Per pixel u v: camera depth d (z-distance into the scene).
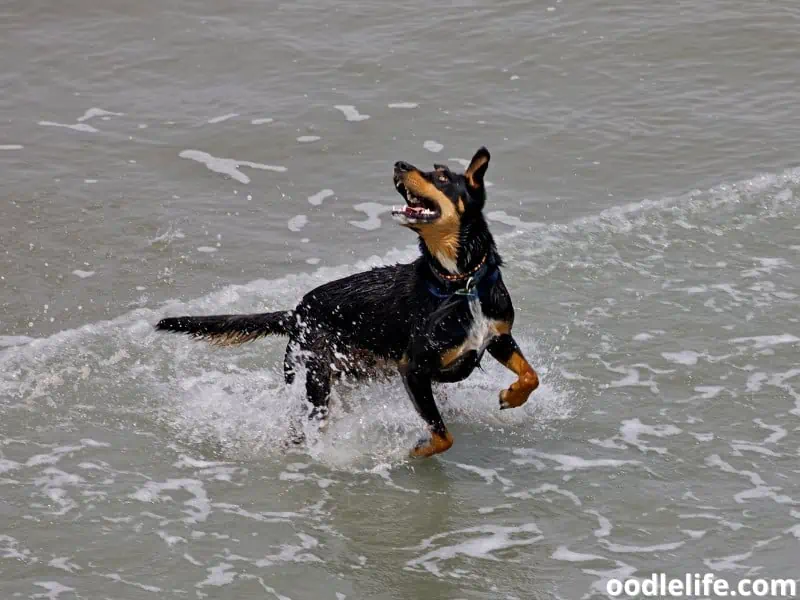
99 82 17.78
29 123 16.61
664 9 19.72
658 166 15.64
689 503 9.55
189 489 9.85
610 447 10.38
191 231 14.20
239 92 17.53
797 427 10.49
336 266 13.54
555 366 11.55
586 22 19.34
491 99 17.34
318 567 8.91
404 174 9.55
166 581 8.67
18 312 12.48
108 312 12.56
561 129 16.55
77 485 9.78
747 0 19.97
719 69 18.14
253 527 9.38
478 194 9.66
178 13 19.66
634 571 8.78
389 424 10.89
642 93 17.50
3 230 13.99
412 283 10.11
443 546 9.16
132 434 10.61
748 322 12.15
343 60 18.34
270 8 19.91
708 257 13.51
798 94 17.47
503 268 13.28
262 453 10.45
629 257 13.56
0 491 9.63
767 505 9.48
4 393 11.05
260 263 13.59
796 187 14.99
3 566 8.73
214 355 11.93
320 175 15.54
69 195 14.81
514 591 8.61
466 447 10.53
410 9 19.88
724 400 10.92
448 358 9.95
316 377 10.80
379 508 9.67
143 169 15.55
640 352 11.74
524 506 9.63
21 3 19.77
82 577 8.66
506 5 19.89
